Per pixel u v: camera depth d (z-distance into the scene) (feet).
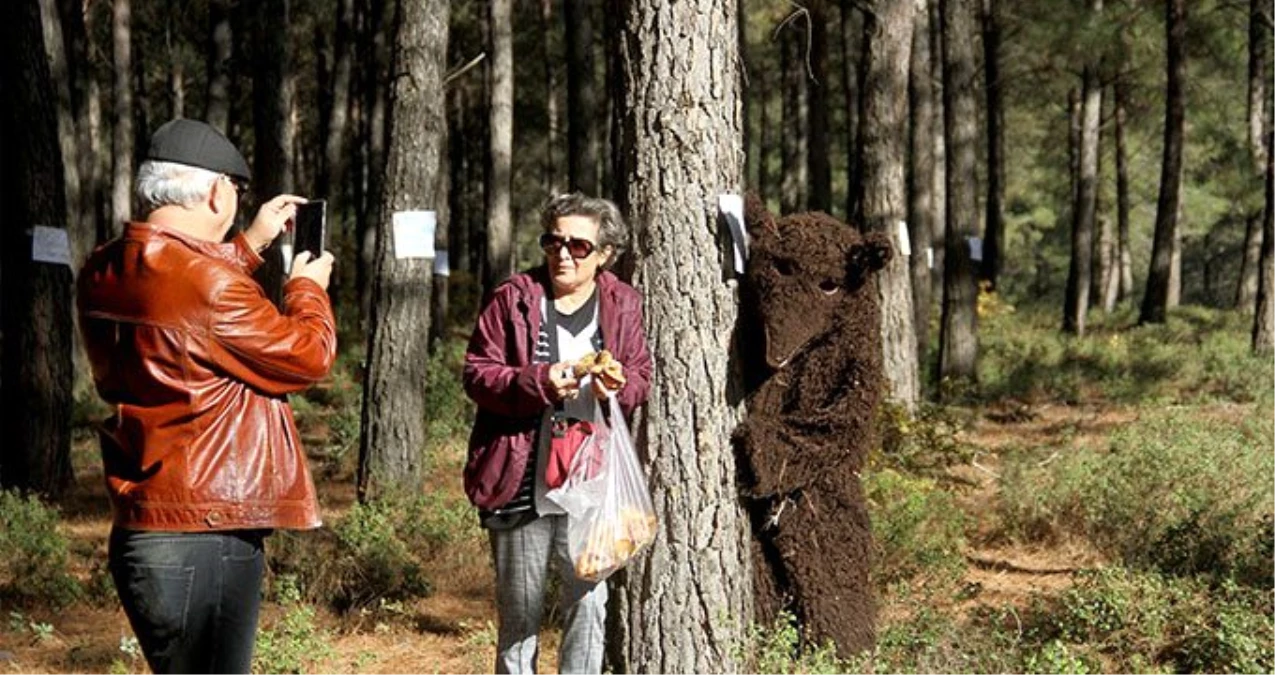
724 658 17.29
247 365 12.58
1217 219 141.90
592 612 16.70
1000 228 117.50
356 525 29.19
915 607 24.66
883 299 46.42
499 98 67.72
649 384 16.79
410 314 35.91
